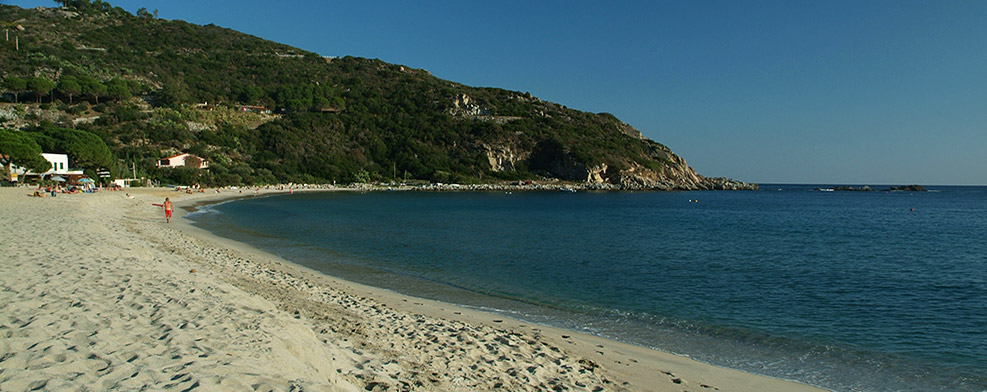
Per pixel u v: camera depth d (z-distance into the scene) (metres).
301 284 13.86
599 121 157.75
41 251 13.05
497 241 28.95
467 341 9.13
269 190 86.56
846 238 33.72
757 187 154.38
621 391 7.54
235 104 123.75
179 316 7.33
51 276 9.80
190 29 168.62
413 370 7.18
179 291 9.15
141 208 41.69
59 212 27.31
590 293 15.68
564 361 8.63
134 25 156.75
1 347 5.50
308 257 21.03
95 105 99.38
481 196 93.69
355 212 49.59
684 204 79.31
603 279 18.02
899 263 22.95
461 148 129.12
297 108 129.00
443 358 7.96
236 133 106.69
